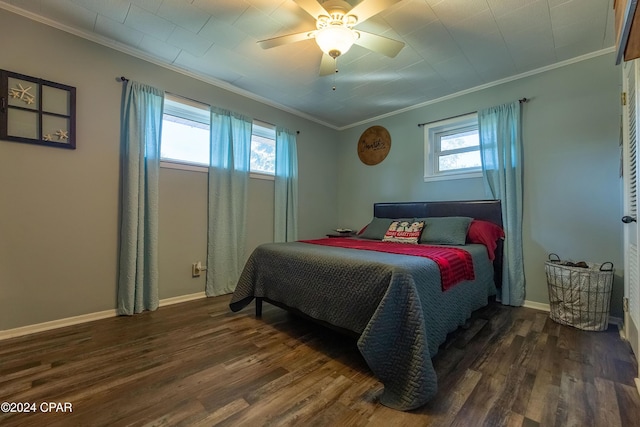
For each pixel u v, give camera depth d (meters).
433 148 3.75
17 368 1.66
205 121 3.22
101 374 1.61
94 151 2.43
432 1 1.95
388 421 1.26
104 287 2.48
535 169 2.86
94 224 2.43
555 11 2.04
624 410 1.32
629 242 2.00
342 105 3.88
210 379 1.57
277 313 2.65
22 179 2.12
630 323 1.97
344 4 1.74
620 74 2.45
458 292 2.02
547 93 2.81
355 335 1.75
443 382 1.54
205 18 2.18
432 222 3.06
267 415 1.29
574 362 1.75
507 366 1.71
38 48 2.18
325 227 4.59
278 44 2.10
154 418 1.27
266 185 3.79
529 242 2.87
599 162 2.53
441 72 2.94
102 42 2.46
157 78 2.79
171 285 2.91
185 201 3.01
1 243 2.04
